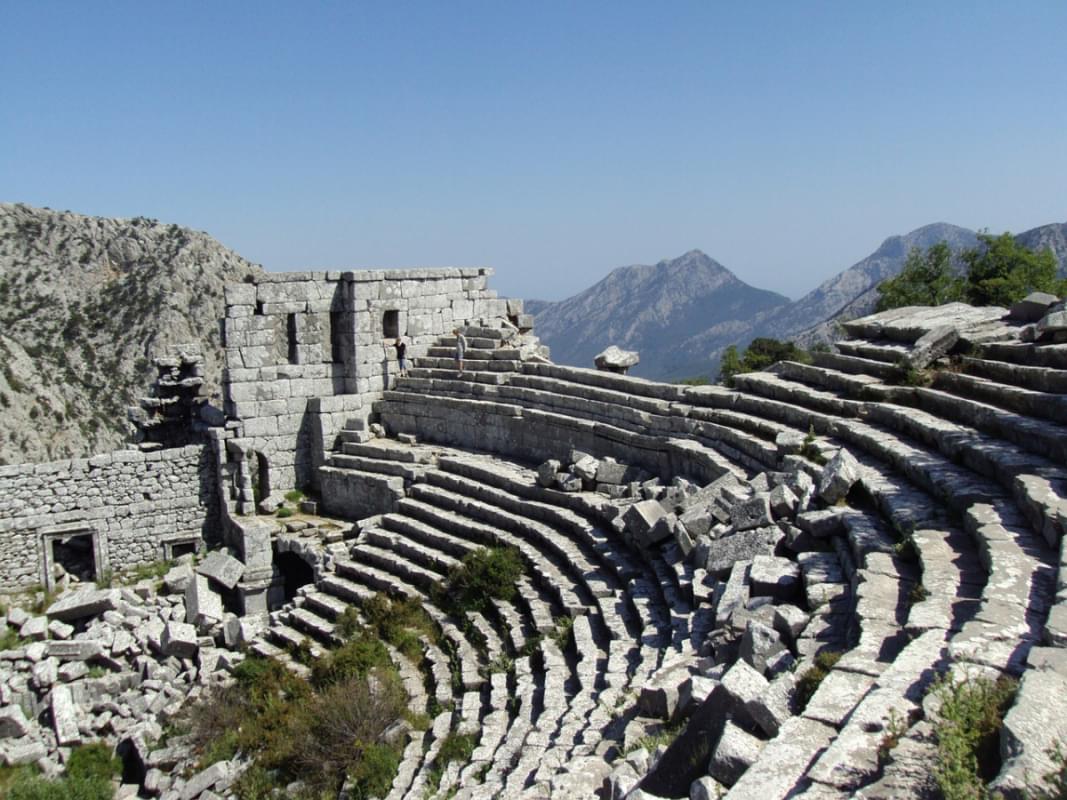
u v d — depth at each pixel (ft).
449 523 88.99
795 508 53.52
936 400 60.03
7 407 231.09
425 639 74.59
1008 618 30.66
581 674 53.21
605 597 63.62
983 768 23.09
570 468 83.66
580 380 97.55
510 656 65.82
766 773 25.39
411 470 101.81
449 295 123.75
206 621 90.27
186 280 291.79
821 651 35.37
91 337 265.75
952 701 24.63
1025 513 40.81
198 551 114.11
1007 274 138.92
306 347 115.65
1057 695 23.73
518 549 77.56
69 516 108.06
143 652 88.28
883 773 23.31
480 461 98.78
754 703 30.17
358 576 89.10
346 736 63.52
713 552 53.11
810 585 42.83
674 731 37.22
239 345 112.47
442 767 54.90
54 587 106.52
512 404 102.37
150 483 112.06
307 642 82.28
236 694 76.95
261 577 102.58
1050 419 49.83
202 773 67.62
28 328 260.42
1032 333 59.41
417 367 119.85
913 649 30.17
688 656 43.57
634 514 65.72
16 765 76.43
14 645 89.35
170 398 125.90
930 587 35.94
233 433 112.88
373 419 118.21
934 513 45.42
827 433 66.03
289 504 113.70
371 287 116.57
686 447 77.71
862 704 26.84
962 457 50.62
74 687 83.61
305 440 115.96
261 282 112.78
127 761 77.15
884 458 56.39
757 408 76.07
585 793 35.37
